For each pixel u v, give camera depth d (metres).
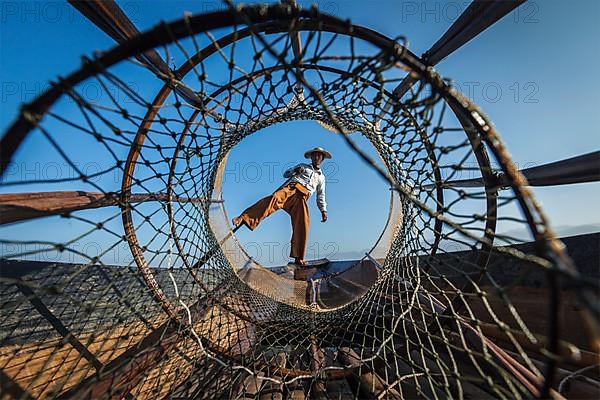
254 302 3.57
